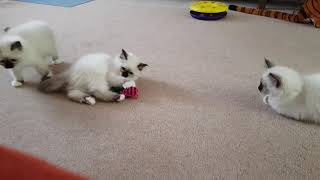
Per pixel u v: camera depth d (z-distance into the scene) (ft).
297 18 5.28
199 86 3.23
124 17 5.46
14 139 2.38
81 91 2.90
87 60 2.97
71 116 2.68
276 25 5.16
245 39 4.53
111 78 2.92
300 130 2.56
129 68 2.99
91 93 2.93
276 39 4.54
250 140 2.44
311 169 2.15
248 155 2.28
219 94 3.09
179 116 2.72
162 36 4.60
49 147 2.31
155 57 3.88
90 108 2.80
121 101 2.92
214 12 5.32
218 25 5.14
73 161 2.19
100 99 2.93
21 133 2.45
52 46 3.49
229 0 6.59
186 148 2.34
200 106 2.88
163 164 2.19
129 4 6.31
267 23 5.26
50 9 5.82
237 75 3.47
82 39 4.40
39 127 2.52
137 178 2.06
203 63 3.75
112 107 2.83
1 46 2.84
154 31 4.80
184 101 2.95
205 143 2.40
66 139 2.40
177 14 5.72
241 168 2.16
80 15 5.51
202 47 4.23
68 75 2.98
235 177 2.08
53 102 2.88
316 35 4.71
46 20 5.16
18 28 3.20
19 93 3.03
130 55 3.10
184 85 3.24
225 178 2.07
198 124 2.62
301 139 2.45
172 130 2.54
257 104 2.94
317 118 2.58
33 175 0.95
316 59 3.87
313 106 2.53
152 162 2.20
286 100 2.63
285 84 2.59
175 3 6.46
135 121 2.64
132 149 2.32
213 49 4.17
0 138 2.38
